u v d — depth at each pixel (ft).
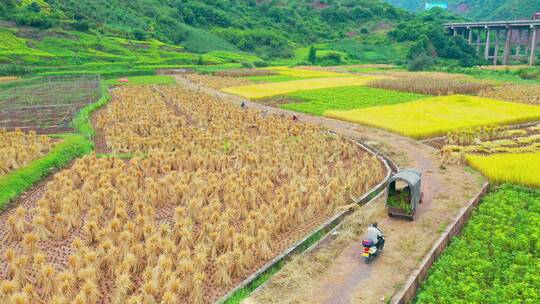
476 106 229.04
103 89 294.05
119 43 529.45
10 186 112.68
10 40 429.79
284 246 84.43
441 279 68.80
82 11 578.66
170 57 531.91
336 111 215.72
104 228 83.71
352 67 560.61
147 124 172.35
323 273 71.10
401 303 63.41
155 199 102.47
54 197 100.17
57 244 86.12
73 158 143.43
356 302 62.90
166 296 63.87
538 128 185.06
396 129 172.45
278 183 119.14
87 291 65.72
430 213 92.84
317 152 136.56
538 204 97.35
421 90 294.87
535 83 355.77
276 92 291.99
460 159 130.21
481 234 83.76
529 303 60.85
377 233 74.28
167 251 75.77
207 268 76.89
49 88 294.66
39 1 534.37
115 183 113.09
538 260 73.36
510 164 122.83
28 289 65.62
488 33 620.90
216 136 156.56
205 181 110.32
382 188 114.73
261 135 161.89
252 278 72.18
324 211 98.73
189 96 256.11
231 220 92.12
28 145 145.18
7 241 86.69
